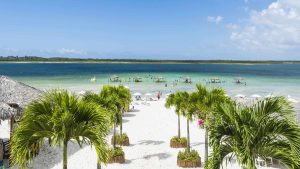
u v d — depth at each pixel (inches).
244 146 268.5
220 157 296.8
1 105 595.8
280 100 292.7
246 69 7086.6
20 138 288.0
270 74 4773.6
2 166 623.8
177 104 783.1
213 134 291.4
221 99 569.0
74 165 698.8
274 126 284.7
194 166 692.1
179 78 3742.6
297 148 276.2
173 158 762.8
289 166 285.0
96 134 292.4
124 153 749.9
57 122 278.4
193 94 634.2
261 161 661.3
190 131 1068.5
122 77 3912.4
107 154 299.3
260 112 293.3
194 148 852.0
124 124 1190.3
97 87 2571.4
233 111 286.8
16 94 732.7
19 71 5324.8
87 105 293.1
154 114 1423.5
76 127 294.7
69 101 293.9
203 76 4249.5
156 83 3075.8
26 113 292.5
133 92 2316.7
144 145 884.6
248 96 2030.0
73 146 837.2
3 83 769.6
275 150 285.1
